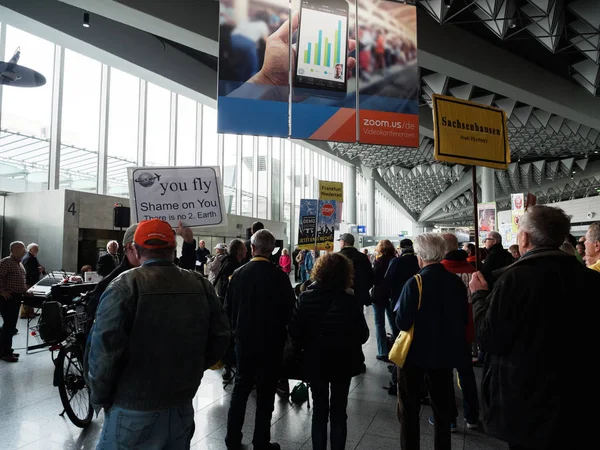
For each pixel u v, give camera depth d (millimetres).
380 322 5871
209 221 3482
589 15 11211
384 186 48125
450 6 10812
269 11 6039
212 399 4301
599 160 38156
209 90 15938
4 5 9750
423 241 2900
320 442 2713
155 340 1685
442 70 13711
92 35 11688
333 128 6129
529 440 1643
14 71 6379
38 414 3850
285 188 30672
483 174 32875
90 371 1604
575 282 1714
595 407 1625
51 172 13688
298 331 2801
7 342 5574
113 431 1646
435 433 2740
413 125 6461
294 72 6031
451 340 2723
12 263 5648
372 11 6473
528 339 1701
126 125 16641
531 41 14352
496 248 4594
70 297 4281
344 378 2752
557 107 16750
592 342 1663
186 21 10555
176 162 19406
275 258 7348
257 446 3008
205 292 1936
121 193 16359
